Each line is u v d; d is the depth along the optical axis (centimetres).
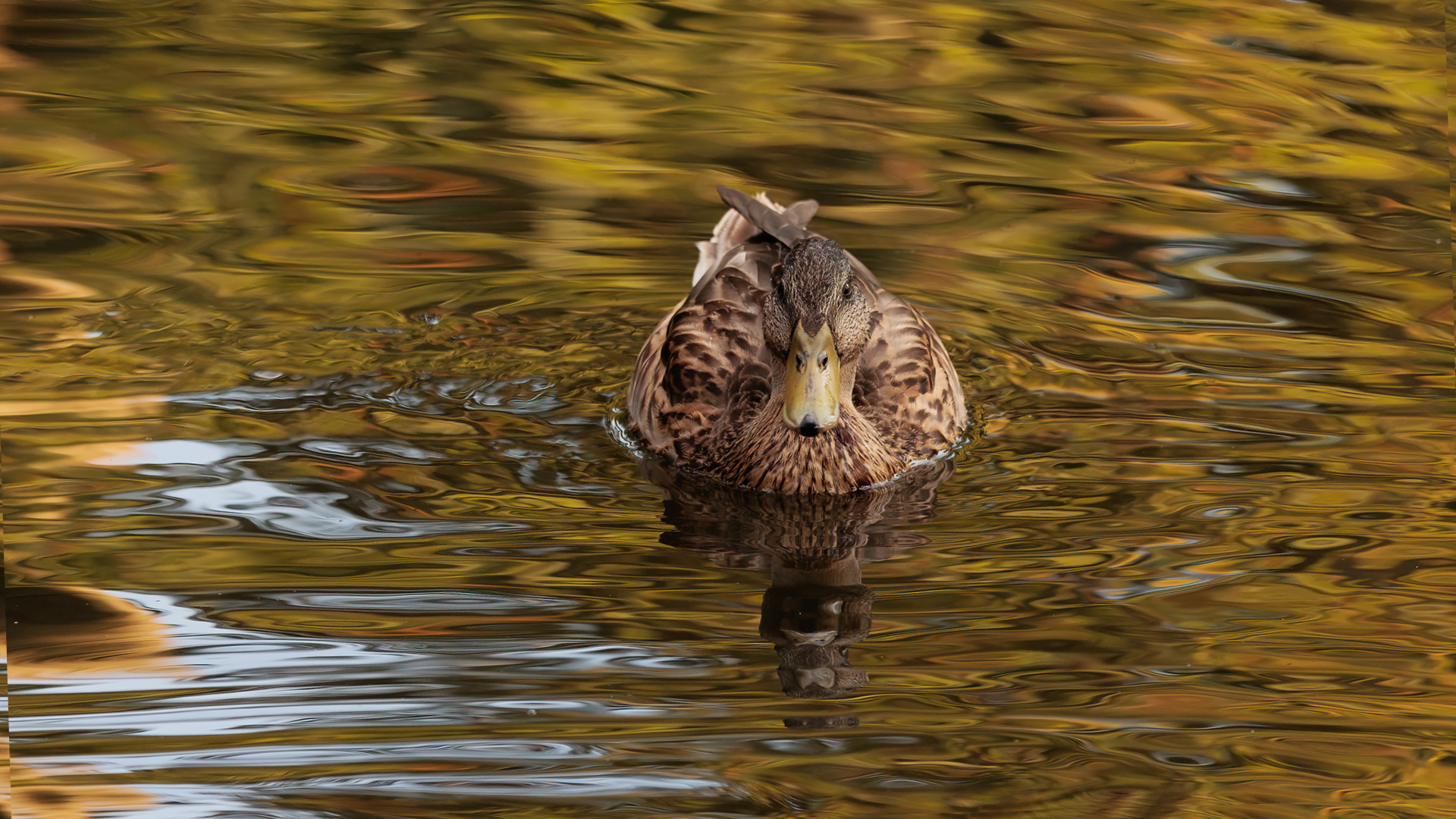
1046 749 799
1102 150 1700
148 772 781
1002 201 1576
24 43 1880
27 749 798
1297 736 810
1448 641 891
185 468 1089
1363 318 1359
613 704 834
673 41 1989
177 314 1314
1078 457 1143
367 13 2056
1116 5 2117
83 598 928
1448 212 1564
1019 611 927
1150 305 1388
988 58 1947
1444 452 1130
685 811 753
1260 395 1231
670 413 1180
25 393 1182
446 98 1792
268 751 798
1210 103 1817
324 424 1166
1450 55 1964
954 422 1198
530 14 2073
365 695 842
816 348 1095
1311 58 1944
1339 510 1046
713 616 924
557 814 748
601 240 1484
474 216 1520
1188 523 1034
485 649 887
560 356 1308
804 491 1091
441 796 765
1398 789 770
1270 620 914
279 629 902
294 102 1761
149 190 1535
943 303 1379
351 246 1452
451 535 1017
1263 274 1441
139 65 1839
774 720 823
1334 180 1634
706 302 1264
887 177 1623
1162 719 826
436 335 1319
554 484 1102
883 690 849
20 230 1438
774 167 1638
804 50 1966
